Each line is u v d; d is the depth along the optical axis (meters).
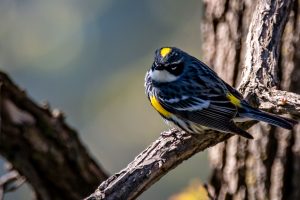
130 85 28.75
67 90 30.11
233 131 9.92
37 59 30.31
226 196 12.58
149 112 27.97
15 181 12.66
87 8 31.06
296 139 12.10
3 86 11.68
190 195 11.66
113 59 30.11
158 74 11.32
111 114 28.55
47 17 31.03
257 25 10.82
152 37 29.66
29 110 11.95
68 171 12.39
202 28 12.86
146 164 9.38
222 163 12.60
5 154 12.14
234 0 12.35
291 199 12.23
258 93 10.14
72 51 30.44
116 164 28.30
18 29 30.66
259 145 12.26
